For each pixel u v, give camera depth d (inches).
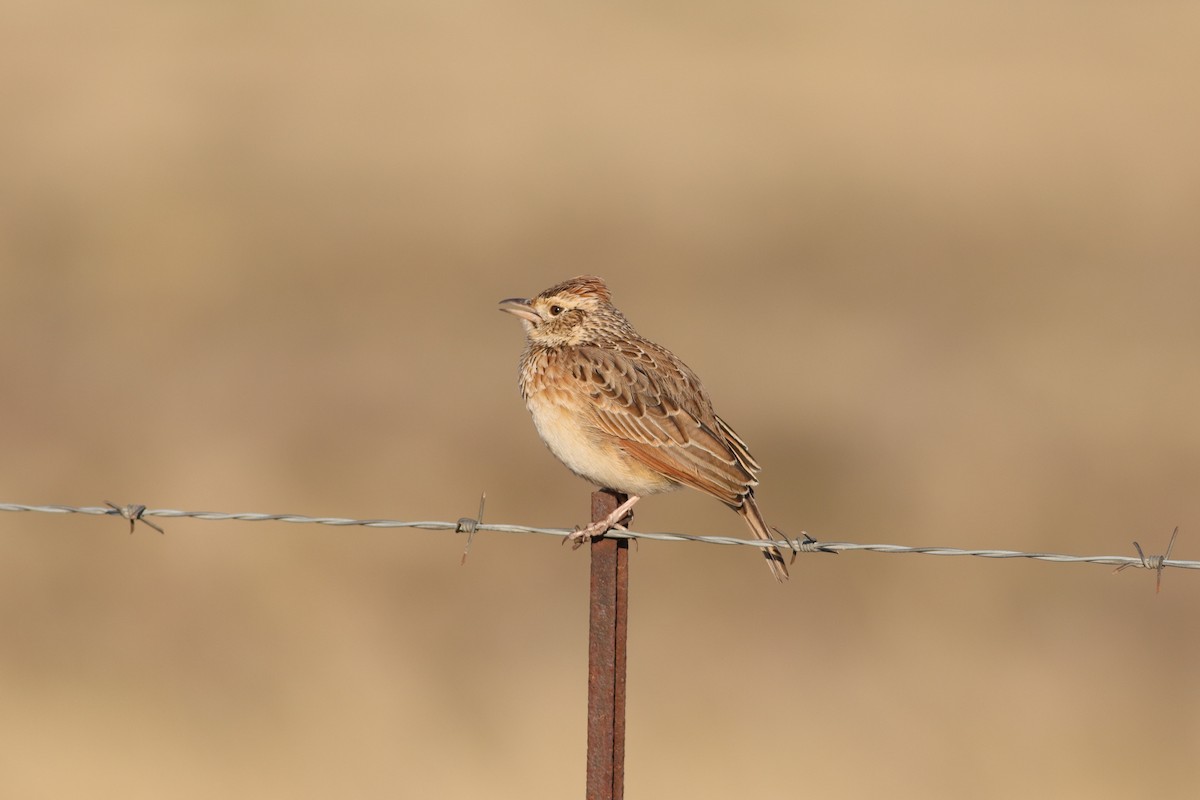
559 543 597.0
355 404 742.5
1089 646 529.3
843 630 538.3
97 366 792.9
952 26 2568.9
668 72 2030.0
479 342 848.9
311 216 1171.3
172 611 530.9
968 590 567.2
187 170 1302.9
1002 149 1514.5
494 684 495.2
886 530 618.2
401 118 1631.4
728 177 1385.3
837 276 1029.2
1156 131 1582.2
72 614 525.7
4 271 967.6
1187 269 1064.2
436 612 542.9
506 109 1711.4
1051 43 2319.1
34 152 1318.9
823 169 1424.7
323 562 573.0
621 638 274.5
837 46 2359.7
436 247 1090.1
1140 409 753.0
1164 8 2684.5
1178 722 483.8
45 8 2126.0
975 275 1043.3
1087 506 642.2
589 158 1461.6
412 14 2517.2
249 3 2372.0
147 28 2080.5
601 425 353.1
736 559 585.3
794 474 668.7
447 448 689.0
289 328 864.9
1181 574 581.6
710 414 361.4
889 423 732.0
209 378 777.6
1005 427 729.0
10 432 693.9
